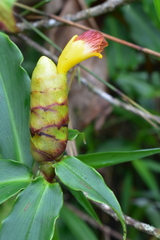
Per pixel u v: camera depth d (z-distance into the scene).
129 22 0.85
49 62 0.47
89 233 0.75
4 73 0.52
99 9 0.67
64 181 0.47
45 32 0.81
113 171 1.02
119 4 0.65
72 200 0.93
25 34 0.75
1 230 0.45
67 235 0.87
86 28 0.64
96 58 0.80
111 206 0.45
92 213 0.51
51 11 0.79
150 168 0.93
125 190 0.92
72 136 0.51
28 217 0.45
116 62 0.88
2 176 0.48
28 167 0.49
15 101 0.52
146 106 1.00
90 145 0.90
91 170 0.47
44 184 0.48
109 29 0.88
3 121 0.51
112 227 1.00
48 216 0.46
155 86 0.96
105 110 0.81
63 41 0.78
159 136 0.92
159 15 0.56
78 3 0.77
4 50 0.52
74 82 0.79
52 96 0.47
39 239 0.44
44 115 0.47
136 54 0.89
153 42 0.86
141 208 0.91
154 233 0.52
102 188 0.46
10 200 0.72
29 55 0.94
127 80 0.92
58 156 0.48
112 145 0.93
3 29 0.60
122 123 1.05
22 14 0.69
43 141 0.48
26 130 0.52
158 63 0.96
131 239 0.88
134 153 0.50
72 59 0.47
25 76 0.52
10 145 0.51
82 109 0.79
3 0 0.59
